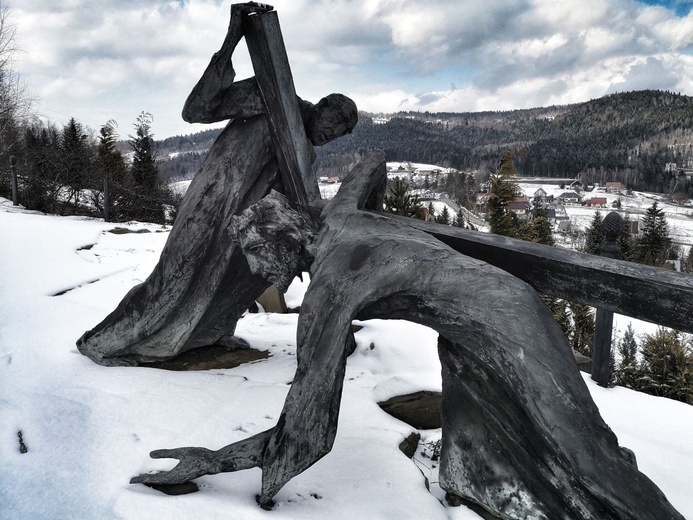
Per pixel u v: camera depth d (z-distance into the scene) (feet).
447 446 9.66
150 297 13.75
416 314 8.81
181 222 13.24
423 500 9.50
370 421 12.29
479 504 9.15
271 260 10.25
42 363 14.11
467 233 10.73
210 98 12.74
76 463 9.95
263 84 12.76
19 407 11.77
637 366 24.94
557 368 7.42
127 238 32.81
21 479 9.53
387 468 10.39
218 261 13.50
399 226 10.14
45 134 77.71
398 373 15.37
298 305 22.71
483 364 8.46
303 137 13.19
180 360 15.37
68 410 11.62
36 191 50.16
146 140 76.28
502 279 8.16
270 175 13.64
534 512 8.48
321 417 8.67
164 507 8.63
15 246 25.67
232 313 15.40
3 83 66.33
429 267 8.73
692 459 12.07
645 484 7.15
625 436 13.14
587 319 30.66
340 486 9.75
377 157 11.99
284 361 15.76
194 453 9.06
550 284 9.98
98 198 52.54
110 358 14.42
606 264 9.39
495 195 55.83
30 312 17.87
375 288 8.97
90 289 22.22
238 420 11.57
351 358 16.28
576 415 7.23
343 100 13.55
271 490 8.71
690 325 8.54
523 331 7.63
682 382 22.93
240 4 11.89
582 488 7.67
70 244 28.22
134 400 12.05
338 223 10.51
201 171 13.55
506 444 8.91
